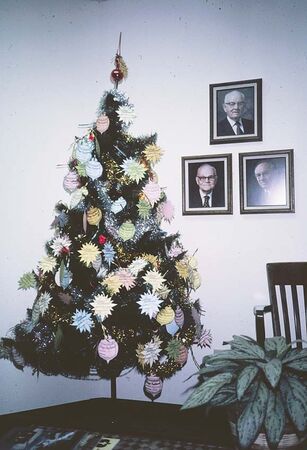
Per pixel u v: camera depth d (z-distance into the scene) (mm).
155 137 2010
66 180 1879
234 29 2330
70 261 1689
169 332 1726
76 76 2457
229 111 2307
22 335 1752
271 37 2275
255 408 1261
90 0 2484
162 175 2395
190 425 2041
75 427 2047
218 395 1375
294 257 2205
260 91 2260
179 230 2373
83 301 1667
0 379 2287
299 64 2230
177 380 2312
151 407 2295
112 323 1612
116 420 1983
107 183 1797
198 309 2141
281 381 1349
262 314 1837
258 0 2303
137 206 1813
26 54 2395
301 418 1202
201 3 2381
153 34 2441
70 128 2424
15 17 2391
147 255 1758
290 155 2207
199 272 2338
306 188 2199
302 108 2219
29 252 2340
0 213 2322
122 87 2463
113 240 1789
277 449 1293
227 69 2330
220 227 2312
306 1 2234
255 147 2275
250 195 2270
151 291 1662
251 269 2266
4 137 2346
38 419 2166
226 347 2283
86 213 1721
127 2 2473
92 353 1669
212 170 2318
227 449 1464
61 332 1608
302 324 2227
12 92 2363
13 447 1457
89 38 2484
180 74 2393
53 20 2449
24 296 2301
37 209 2365
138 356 1643
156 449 1456
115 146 1827
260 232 2258
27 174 2371
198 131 2357
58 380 2363
